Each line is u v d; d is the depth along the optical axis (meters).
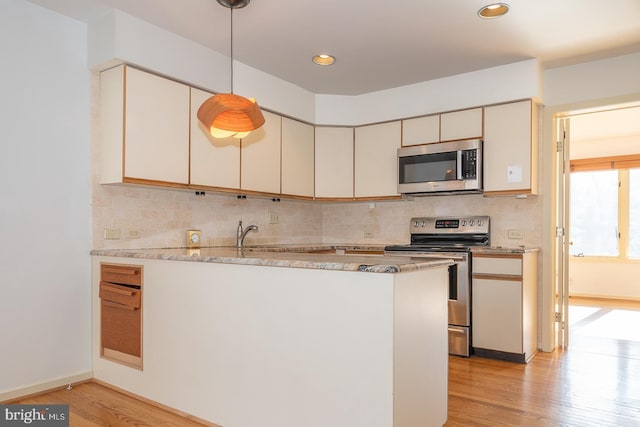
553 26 2.85
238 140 3.49
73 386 2.74
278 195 3.86
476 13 2.69
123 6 2.63
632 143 6.16
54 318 2.68
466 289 3.44
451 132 3.78
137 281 2.57
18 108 2.55
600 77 3.41
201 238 3.54
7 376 2.49
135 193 3.10
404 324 1.74
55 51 2.71
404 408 1.74
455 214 4.07
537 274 3.66
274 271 1.98
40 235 2.63
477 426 2.18
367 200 4.30
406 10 2.66
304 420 1.88
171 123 2.99
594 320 4.91
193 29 2.93
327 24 2.84
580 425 2.20
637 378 2.92
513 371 3.06
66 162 2.75
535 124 3.57
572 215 6.73
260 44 3.15
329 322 1.81
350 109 4.31
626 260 6.30
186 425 2.20
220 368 2.17
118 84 2.76
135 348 2.58
